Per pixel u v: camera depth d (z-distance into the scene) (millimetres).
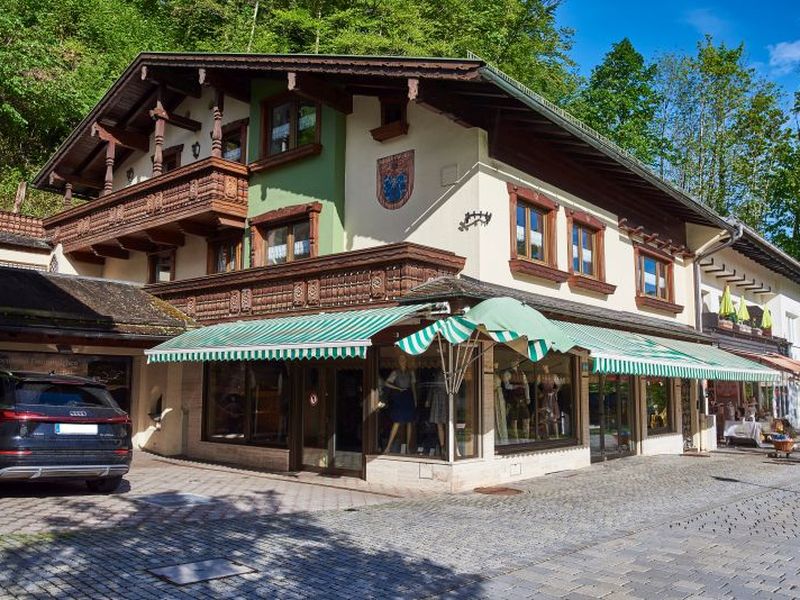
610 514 9977
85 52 33219
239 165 16484
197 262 18297
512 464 13297
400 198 14156
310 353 10828
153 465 15094
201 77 16312
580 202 16281
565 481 13391
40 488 11359
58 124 31578
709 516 9969
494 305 10742
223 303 15656
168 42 36594
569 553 7645
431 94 12125
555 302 13953
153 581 6270
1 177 30719
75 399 10445
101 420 10375
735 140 40188
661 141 41938
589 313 14148
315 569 6824
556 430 15039
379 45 28703
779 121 39375
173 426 17172
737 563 7344
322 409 14070
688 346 17828
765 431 22594
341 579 6523
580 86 43000
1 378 10305
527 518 9578
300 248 15492
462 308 11297
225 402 16109
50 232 22422
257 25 34688
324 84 14711
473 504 10641
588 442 15977
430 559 7281
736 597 6195
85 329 14375
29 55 29078
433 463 11953
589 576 6773
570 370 15781
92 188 24219
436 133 13773
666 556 7602
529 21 34250
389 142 14523
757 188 40219
